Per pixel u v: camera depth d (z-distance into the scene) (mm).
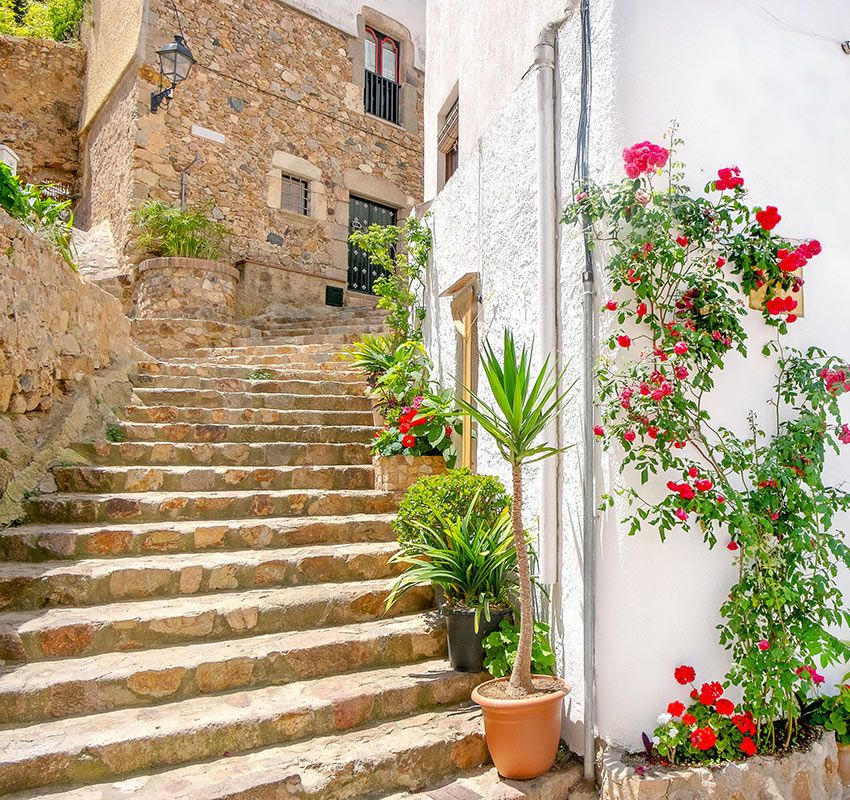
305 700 2838
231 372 6082
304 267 10445
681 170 2881
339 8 11273
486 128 4438
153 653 2998
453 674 3170
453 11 5715
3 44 11320
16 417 3924
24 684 2629
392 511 4543
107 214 9836
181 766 2512
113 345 5512
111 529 3623
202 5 9656
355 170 11281
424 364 5539
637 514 2713
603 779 2627
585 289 2902
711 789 2484
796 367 2953
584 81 3020
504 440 2670
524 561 2715
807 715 2986
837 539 3086
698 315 2705
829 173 3242
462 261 4684
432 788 2637
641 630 2709
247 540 3891
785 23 3199
